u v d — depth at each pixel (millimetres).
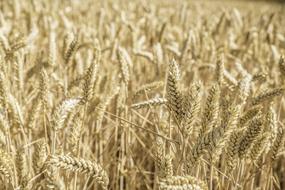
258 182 1267
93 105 1101
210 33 2088
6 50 1111
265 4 8320
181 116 796
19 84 1153
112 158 1217
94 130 1257
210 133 745
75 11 2799
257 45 1962
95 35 1863
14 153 946
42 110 1122
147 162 1446
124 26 2150
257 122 797
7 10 2627
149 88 1118
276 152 914
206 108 776
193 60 1521
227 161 832
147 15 2373
